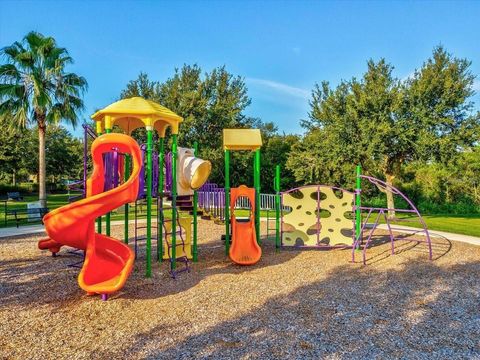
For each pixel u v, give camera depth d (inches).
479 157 854.5
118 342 155.6
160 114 261.3
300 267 295.3
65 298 215.3
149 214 260.4
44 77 585.3
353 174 758.5
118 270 225.8
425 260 318.0
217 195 414.3
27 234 449.1
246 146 343.3
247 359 139.8
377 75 700.0
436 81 644.1
